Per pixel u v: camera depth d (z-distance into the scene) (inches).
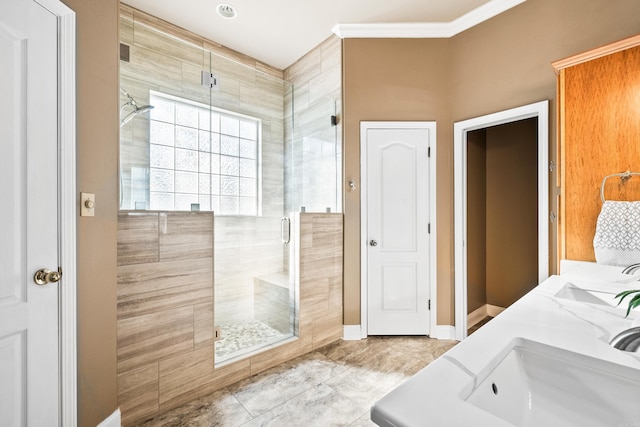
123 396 61.0
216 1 95.7
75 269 51.0
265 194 122.7
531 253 118.4
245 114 114.2
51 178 47.5
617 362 25.1
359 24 105.6
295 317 96.2
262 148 120.6
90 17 55.1
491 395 24.6
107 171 58.2
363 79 108.0
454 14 99.8
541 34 84.9
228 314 114.7
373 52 107.7
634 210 58.0
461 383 22.2
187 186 100.3
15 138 42.6
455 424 17.6
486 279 129.4
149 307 64.6
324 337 101.6
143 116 88.7
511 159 123.0
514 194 122.3
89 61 54.9
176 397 68.2
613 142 59.8
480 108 97.9
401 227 107.6
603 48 59.3
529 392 28.8
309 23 106.5
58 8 48.1
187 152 99.9
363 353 95.2
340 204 109.7
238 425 62.7
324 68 117.4
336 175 111.2
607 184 60.6
